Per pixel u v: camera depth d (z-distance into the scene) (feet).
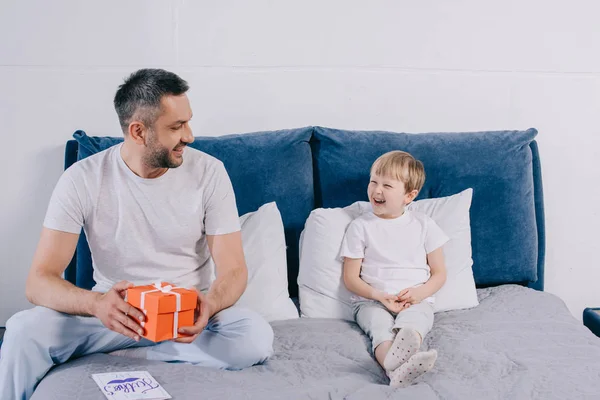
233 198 6.29
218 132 8.15
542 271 8.13
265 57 8.12
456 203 7.43
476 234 7.66
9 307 7.98
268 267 6.88
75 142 7.53
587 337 6.19
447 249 7.22
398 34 8.32
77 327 5.49
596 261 8.96
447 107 8.53
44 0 7.63
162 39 7.90
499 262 7.70
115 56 7.84
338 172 7.63
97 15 7.74
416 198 7.62
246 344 5.48
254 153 7.46
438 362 5.69
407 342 5.36
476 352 5.82
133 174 5.93
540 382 5.22
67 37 7.72
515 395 5.01
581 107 8.73
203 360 5.59
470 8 8.40
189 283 6.12
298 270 7.47
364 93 8.36
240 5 7.98
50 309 5.48
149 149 5.73
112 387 4.86
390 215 7.04
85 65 7.79
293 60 8.17
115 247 5.96
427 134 7.91
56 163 7.87
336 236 7.07
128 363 5.44
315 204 7.77
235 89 8.11
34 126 7.79
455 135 7.90
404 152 7.03
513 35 8.51
